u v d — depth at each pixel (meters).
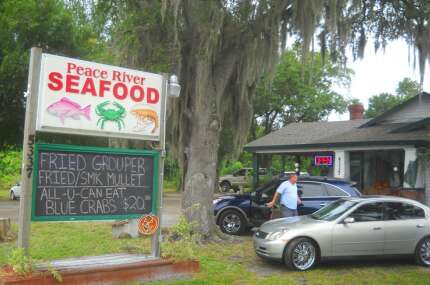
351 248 9.77
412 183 17.61
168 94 8.91
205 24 11.60
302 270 9.48
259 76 12.99
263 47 12.61
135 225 12.55
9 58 24.98
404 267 10.08
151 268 8.02
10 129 27.97
